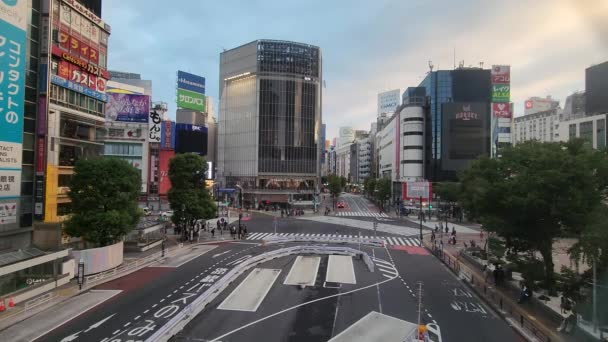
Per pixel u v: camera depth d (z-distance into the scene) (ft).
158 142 262.26
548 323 75.10
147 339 62.23
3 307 77.25
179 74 293.64
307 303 86.99
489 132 293.43
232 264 123.65
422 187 262.47
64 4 119.85
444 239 184.85
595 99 300.81
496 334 71.41
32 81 110.63
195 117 328.49
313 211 320.29
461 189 139.03
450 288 101.45
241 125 349.82
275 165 337.52
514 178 89.40
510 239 94.73
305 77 345.31
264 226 224.33
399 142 343.05
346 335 64.69
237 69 353.92
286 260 132.57
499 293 94.68
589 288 73.10
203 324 73.72
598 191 79.20
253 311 81.25
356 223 244.83
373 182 435.12
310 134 348.79
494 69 281.95
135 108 260.01
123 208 113.70
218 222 205.16
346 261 132.57
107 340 65.41
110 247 110.22
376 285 102.73
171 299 87.56
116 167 113.09
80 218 105.70
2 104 95.50
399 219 272.51
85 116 131.75
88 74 133.08
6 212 98.22
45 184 111.86
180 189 165.89
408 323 70.64
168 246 153.69
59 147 121.49
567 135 322.96
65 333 68.13
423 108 320.50
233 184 352.28
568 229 81.82
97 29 137.49
